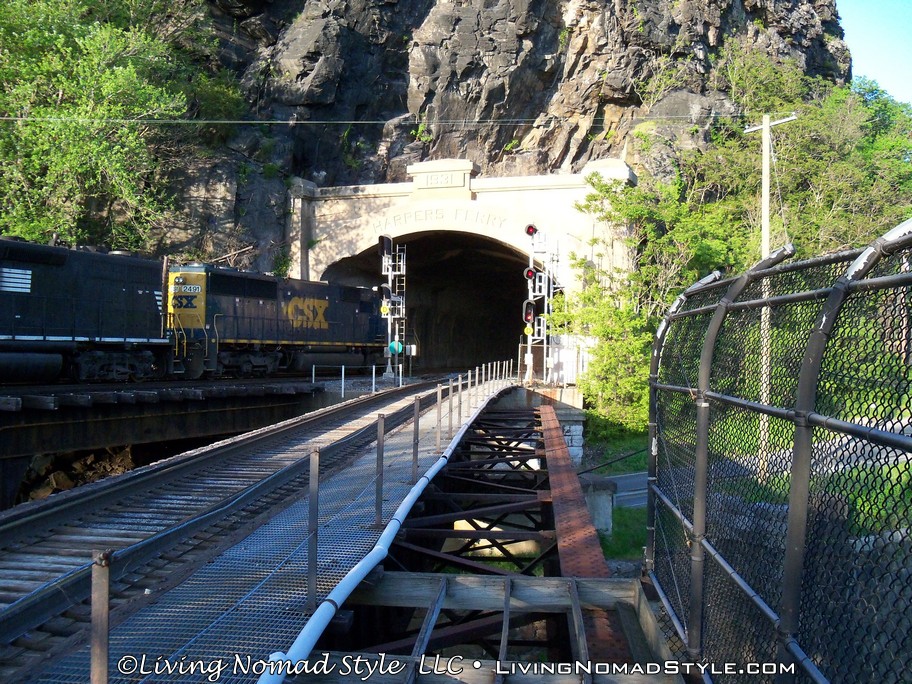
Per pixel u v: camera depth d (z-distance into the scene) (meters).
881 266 3.22
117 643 5.13
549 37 53.56
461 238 45.81
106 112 30.25
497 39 51.84
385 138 51.16
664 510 7.34
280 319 32.09
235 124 43.00
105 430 17.33
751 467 4.72
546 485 14.55
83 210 32.22
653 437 7.91
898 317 2.84
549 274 37.34
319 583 6.22
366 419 18.42
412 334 54.97
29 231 28.72
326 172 48.47
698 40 56.75
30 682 4.76
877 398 2.97
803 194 50.25
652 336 35.75
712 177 50.00
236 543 7.54
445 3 52.38
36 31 30.55
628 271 36.66
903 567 2.67
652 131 50.28
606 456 33.41
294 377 33.97
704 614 5.63
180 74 40.50
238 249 41.03
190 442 25.91
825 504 3.43
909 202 49.94
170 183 40.50
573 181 38.81
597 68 53.41
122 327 22.59
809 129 50.75
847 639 3.06
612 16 53.28
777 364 4.36
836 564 3.23
